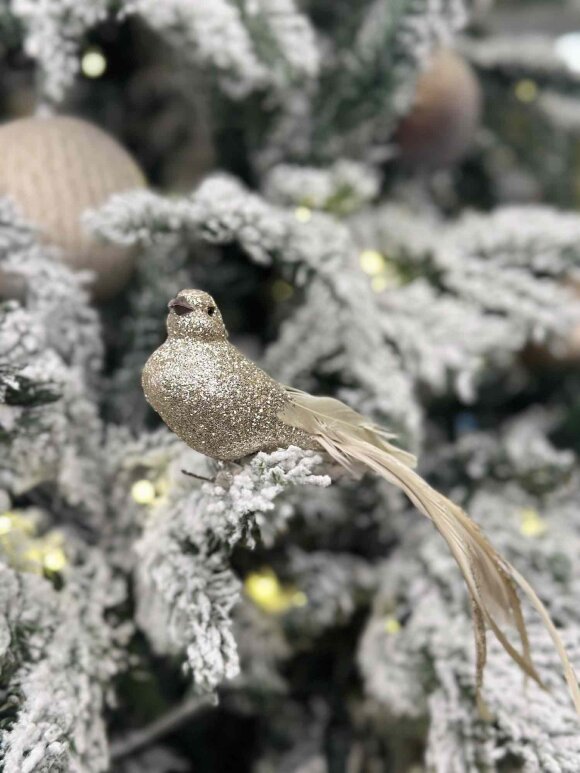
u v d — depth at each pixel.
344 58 0.69
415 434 0.58
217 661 0.44
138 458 0.54
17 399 0.49
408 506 0.68
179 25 0.59
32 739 0.46
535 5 1.08
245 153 0.73
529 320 0.64
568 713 0.49
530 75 0.87
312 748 0.66
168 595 0.48
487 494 0.68
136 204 0.53
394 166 0.82
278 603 0.62
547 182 0.95
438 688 0.54
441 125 0.74
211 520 0.47
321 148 0.72
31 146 0.58
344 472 0.47
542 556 0.60
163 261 0.63
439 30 0.67
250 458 0.46
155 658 0.61
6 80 0.73
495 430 0.82
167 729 0.63
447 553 0.60
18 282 0.58
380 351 0.59
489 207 0.99
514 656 0.44
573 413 0.79
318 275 0.57
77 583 0.53
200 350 0.45
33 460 0.52
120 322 0.68
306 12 0.75
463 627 0.55
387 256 0.69
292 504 0.56
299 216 0.61
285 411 0.46
